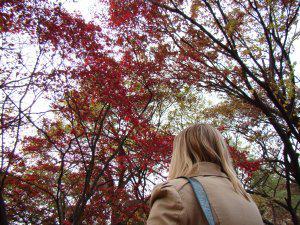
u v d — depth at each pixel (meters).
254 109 14.84
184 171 1.83
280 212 19.69
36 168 11.82
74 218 8.63
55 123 11.02
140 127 10.24
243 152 11.73
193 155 1.87
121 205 11.48
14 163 9.49
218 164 1.85
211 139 1.92
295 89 9.59
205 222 1.54
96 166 11.51
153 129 10.98
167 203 1.55
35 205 12.41
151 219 1.54
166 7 9.35
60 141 11.07
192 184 1.62
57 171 11.79
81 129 10.41
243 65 9.33
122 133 10.19
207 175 1.75
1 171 8.09
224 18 9.95
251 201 1.76
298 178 10.65
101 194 11.47
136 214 12.09
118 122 10.23
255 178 14.81
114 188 11.46
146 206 10.91
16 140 8.53
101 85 9.49
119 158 10.61
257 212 1.71
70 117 10.16
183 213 1.52
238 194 1.72
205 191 1.61
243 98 10.35
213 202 1.58
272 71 9.87
